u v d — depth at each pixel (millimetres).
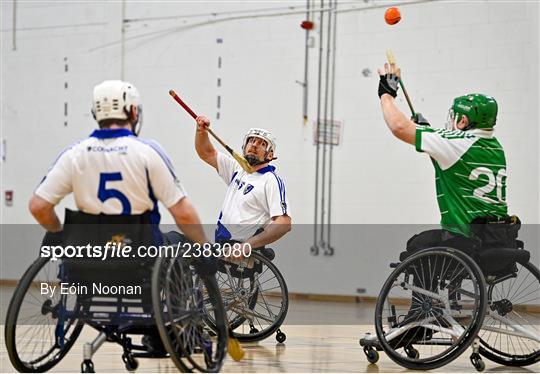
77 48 23109
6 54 23828
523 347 11406
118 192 7379
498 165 9203
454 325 8719
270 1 21094
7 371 8203
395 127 9000
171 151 22016
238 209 11242
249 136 11398
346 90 20375
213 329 10430
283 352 10547
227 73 21516
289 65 20906
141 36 22406
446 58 19375
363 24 20203
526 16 18672
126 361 8391
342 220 20375
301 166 20766
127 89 7656
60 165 7492
